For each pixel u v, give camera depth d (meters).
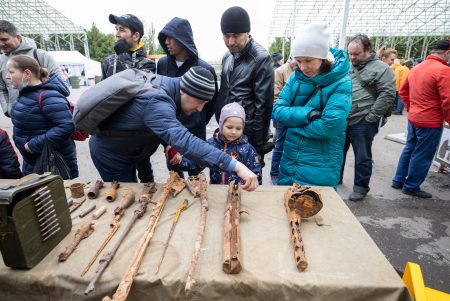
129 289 1.00
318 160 2.26
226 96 2.74
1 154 2.45
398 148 5.97
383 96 3.13
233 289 1.05
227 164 1.47
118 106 1.65
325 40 1.94
